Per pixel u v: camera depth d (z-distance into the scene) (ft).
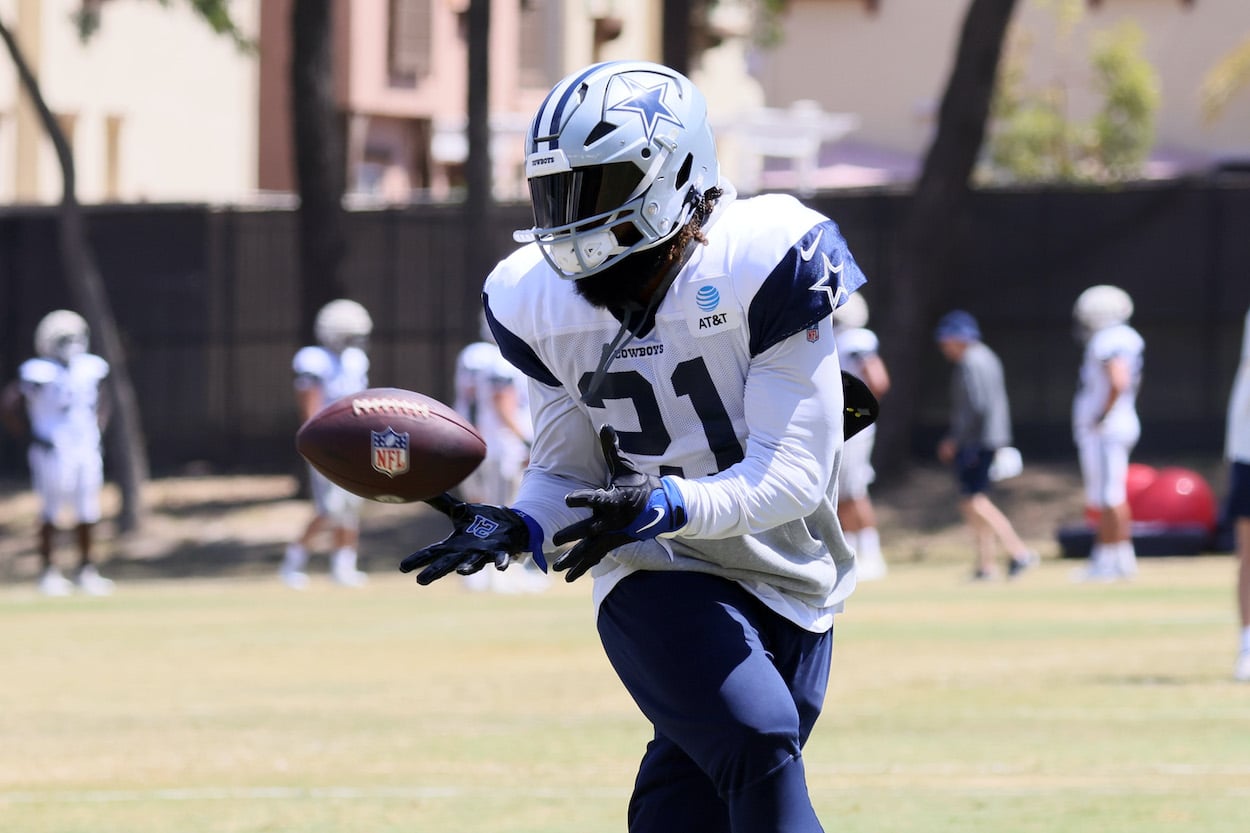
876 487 252.42
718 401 46.85
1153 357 258.37
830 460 46.16
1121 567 190.39
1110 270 258.98
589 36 459.73
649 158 44.78
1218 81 403.54
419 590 199.93
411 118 426.10
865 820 73.56
